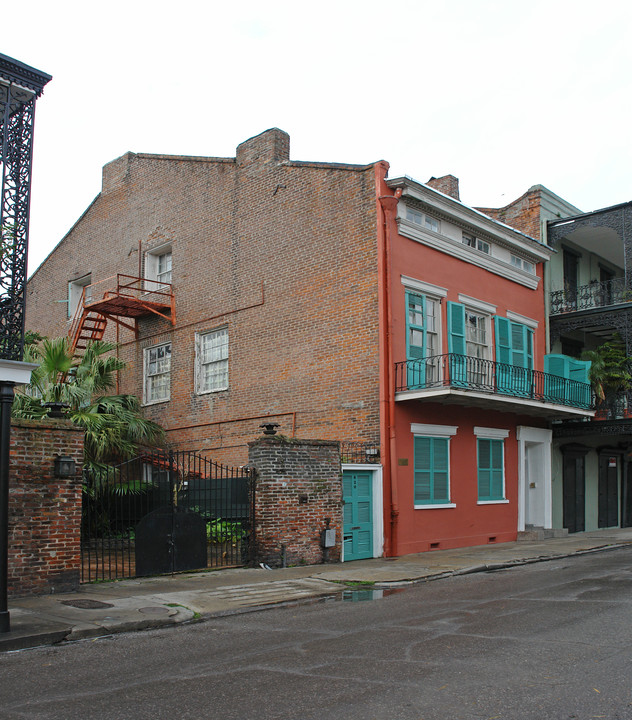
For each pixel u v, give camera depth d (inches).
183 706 219.0
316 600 430.3
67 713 215.0
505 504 791.7
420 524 676.7
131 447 735.7
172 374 888.3
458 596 426.3
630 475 1064.2
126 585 462.6
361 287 688.4
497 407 754.8
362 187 700.0
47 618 351.3
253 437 773.3
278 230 778.2
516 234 836.6
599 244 1002.1
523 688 227.5
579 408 829.8
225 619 373.7
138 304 876.0
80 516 446.6
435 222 743.7
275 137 798.5
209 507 625.3
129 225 981.2
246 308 802.2
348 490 623.2
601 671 244.1
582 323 893.8
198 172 888.9
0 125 437.4
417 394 648.4
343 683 238.7
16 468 418.9
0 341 409.4
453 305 743.7
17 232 423.8
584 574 512.4
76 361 927.0
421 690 228.2
